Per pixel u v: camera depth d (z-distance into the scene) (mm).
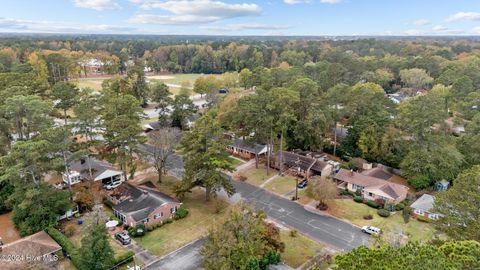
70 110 78188
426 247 17906
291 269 29828
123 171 48750
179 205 40406
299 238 36156
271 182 50625
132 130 43594
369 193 45750
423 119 48906
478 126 49875
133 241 34781
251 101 52062
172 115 71062
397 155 53750
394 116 60156
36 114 41344
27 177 35000
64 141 38531
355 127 57719
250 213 28953
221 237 26719
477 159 47594
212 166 41156
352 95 59906
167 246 34094
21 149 33375
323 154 60875
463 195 28031
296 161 54250
